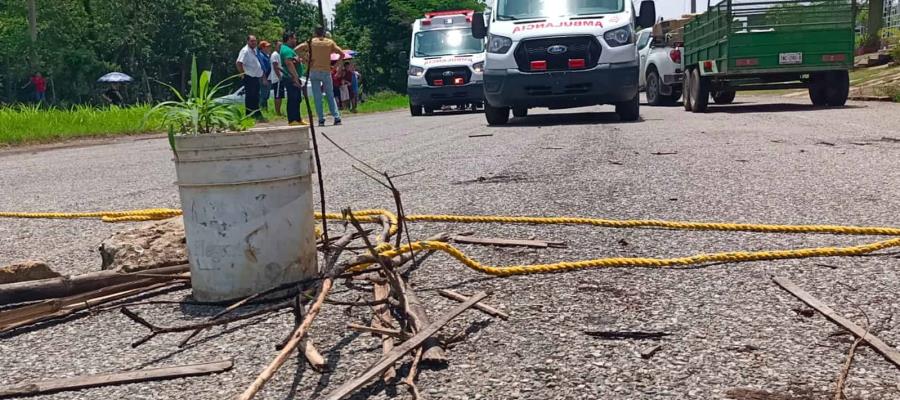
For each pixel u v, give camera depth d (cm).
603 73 963
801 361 187
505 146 720
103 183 599
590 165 548
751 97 1794
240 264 241
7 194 562
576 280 262
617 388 175
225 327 227
